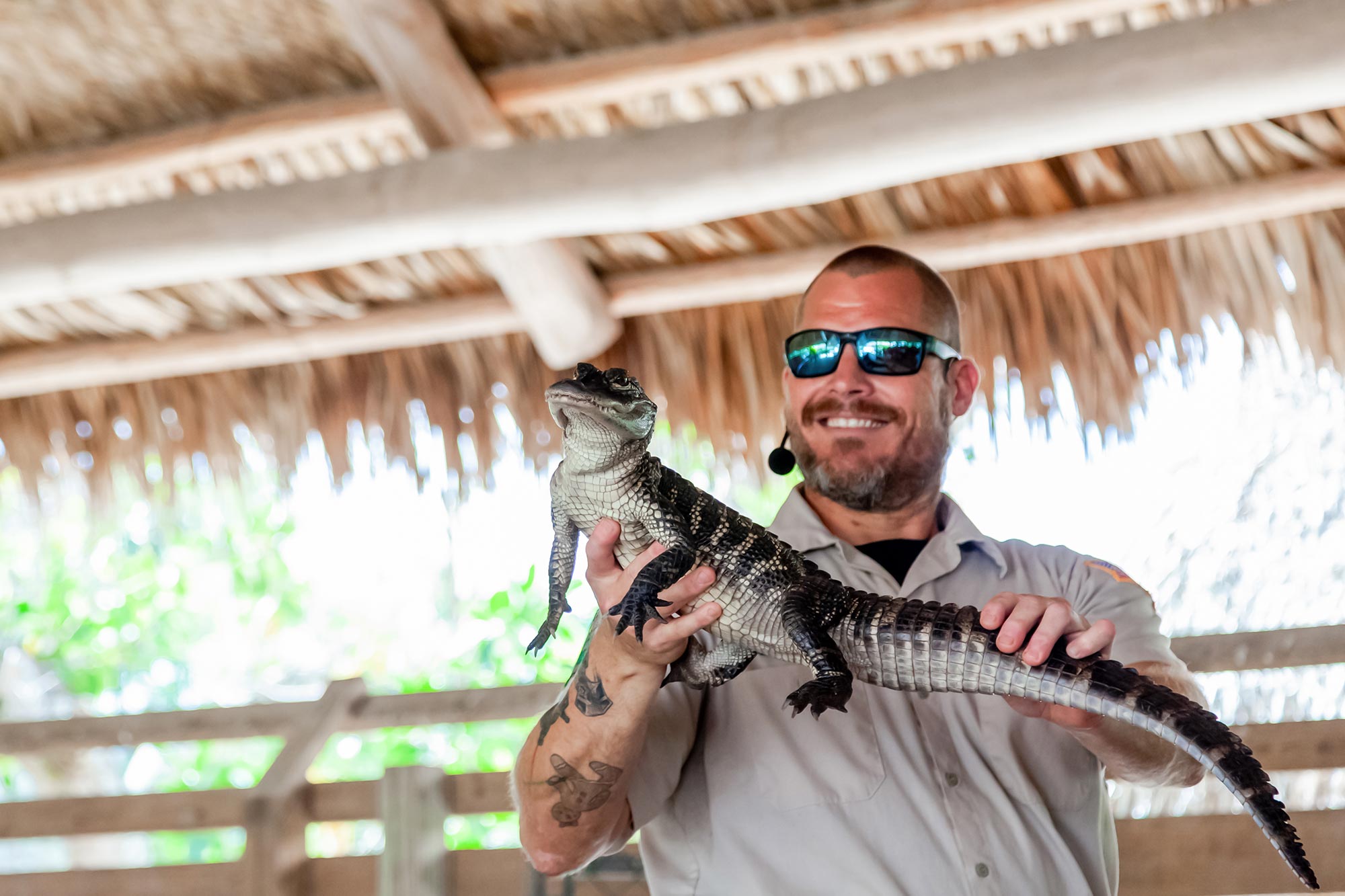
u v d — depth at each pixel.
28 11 4.77
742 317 5.40
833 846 2.54
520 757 2.72
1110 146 4.76
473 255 5.41
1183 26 3.80
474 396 5.67
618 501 2.52
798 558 2.67
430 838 3.70
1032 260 5.11
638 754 2.57
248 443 5.90
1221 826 3.39
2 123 5.35
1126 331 5.03
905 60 4.70
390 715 4.12
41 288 4.97
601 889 3.67
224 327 5.76
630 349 5.51
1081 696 2.33
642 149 4.37
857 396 3.07
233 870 3.81
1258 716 3.93
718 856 2.64
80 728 4.27
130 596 12.97
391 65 4.59
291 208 4.70
